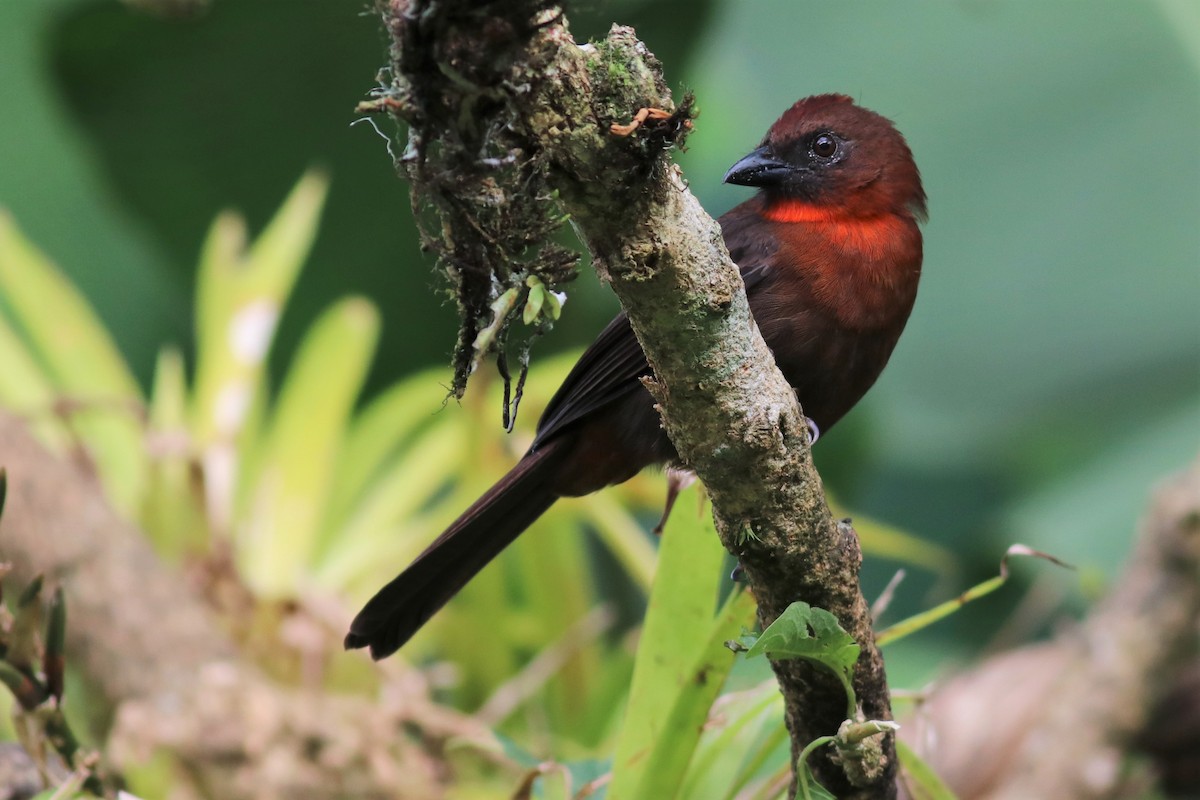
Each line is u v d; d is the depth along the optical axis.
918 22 11.50
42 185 12.47
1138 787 8.58
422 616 7.33
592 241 4.03
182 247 12.01
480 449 8.85
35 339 9.59
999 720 8.73
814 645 4.40
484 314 4.10
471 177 3.81
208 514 8.44
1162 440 10.35
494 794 7.45
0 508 5.09
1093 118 11.07
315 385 9.17
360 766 7.15
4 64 12.26
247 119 11.16
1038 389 10.68
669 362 4.26
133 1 6.94
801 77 11.62
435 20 3.57
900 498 12.09
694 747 5.43
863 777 4.79
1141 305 10.72
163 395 9.40
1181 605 8.48
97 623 7.37
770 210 8.25
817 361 7.71
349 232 11.71
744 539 4.61
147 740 7.00
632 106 3.76
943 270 11.05
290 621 8.22
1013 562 10.70
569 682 8.52
